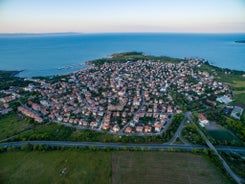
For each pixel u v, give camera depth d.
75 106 169.38
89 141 114.62
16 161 95.38
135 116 143.00
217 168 88.69
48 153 101.81
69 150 103.88
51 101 180.62
